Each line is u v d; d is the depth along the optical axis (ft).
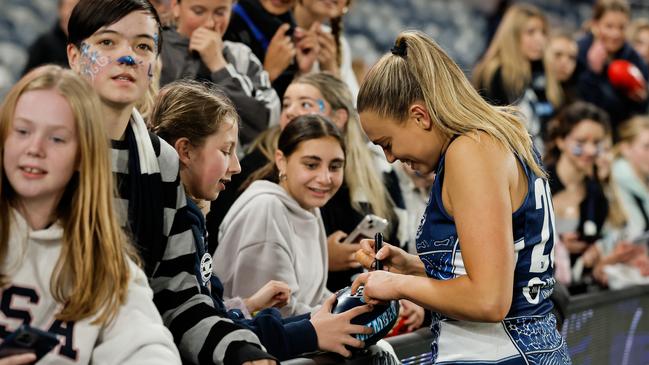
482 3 48.11
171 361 8.16
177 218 9.71
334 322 10.21
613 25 27.53
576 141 19.76
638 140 22.08
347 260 14.19
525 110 23.52
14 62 33.81
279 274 12.64
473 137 9.23
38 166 7.82
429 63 9.53
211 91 11.37
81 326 7.98
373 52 44.55
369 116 9.73
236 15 17.17
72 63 9.55
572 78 26.91
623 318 16.71
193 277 9.73
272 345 9.90
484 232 8.89
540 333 9.64
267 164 14.48
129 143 9.40
